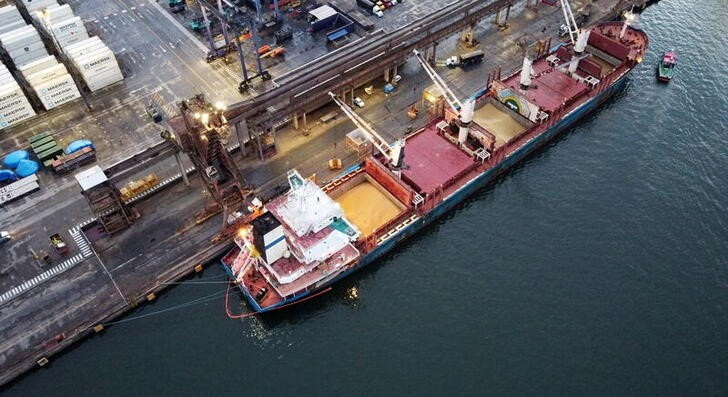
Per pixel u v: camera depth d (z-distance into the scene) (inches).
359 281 4362.7
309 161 5191.9
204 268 4389.8
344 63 5487.2
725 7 7436.0
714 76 6299.2
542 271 4372.5
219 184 4628.4
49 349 3804.1
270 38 6633.9
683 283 4264.3
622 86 6122.1
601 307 4116.6
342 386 3698.3
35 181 4867.1
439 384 3700.8
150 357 3848.4
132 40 6560.0
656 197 4936.0
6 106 5344.5
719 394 3634.4
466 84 6018.7
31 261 4352.9
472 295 4224.9
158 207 4766.2
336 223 4234.7
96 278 4239.7
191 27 6727.4
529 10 7121.1
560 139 5541.3
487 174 4977.9
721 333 3959.2
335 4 7180.1
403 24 6830.7
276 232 3895.2
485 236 4658.0
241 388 3686.0
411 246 4611.2
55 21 6333.7
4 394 3676.2
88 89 5871.1
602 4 7229.3
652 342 3902.6
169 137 4662.9
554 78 5723.4
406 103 5821.9
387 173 4581.7
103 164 5123.0
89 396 3651.6
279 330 4015.8
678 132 5585.6
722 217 4768.7
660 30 7027.6
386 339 3959.2
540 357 3828.7
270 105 5027.1
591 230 4670.3
